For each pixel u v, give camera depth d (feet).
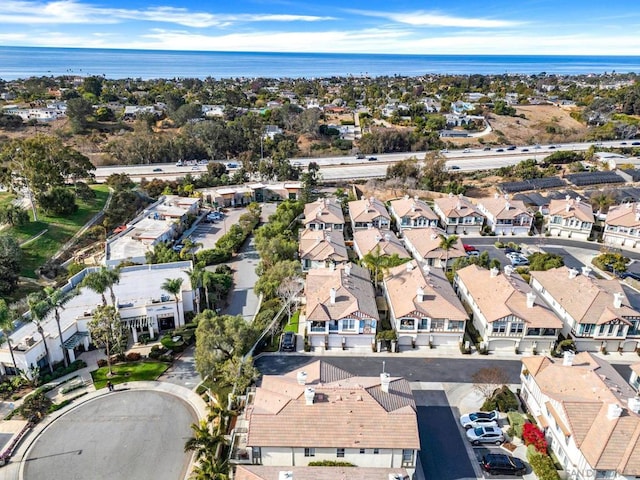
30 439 156.25
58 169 359.87
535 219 358.02
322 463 136.87
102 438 156.56
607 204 374.22
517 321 198.70
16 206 326.65
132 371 190.90
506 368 193.16
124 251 297.74
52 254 304.30
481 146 638.94
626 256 307.78
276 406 144.25
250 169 485.56
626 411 135.74
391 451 135.85
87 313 209.15
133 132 621.31
